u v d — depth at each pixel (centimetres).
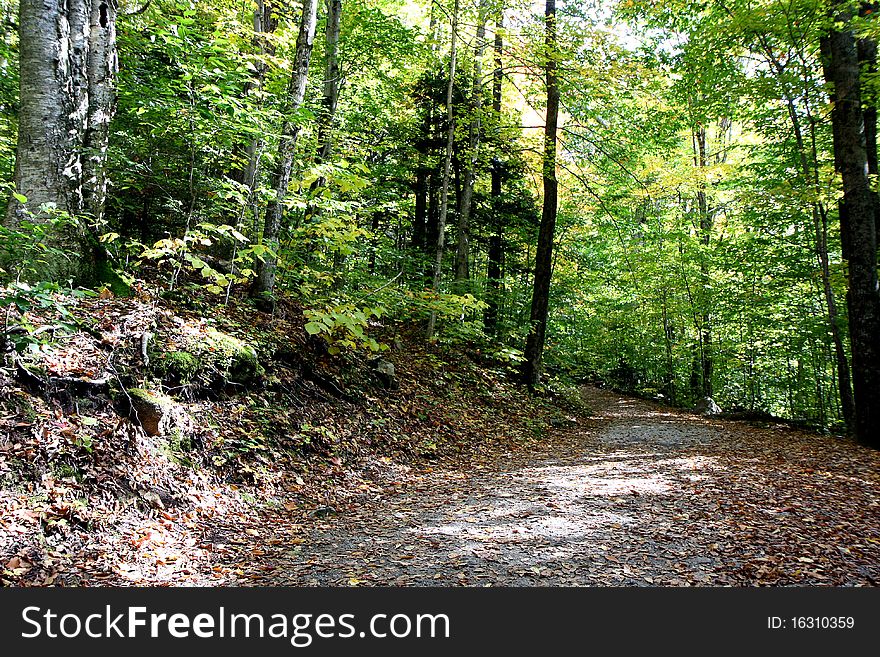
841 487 698
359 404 870
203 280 900
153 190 886
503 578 410
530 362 1571
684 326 2325
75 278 616
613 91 1406
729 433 1282
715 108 1342
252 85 956
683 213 2206
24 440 430
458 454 898
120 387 532
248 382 698
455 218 1792
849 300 1137
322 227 832
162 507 475
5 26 902
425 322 1477
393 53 1488
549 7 1378
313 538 500
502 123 1509
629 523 540
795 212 1423
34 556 367
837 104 1120
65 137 623
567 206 1998
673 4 1239
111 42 703
